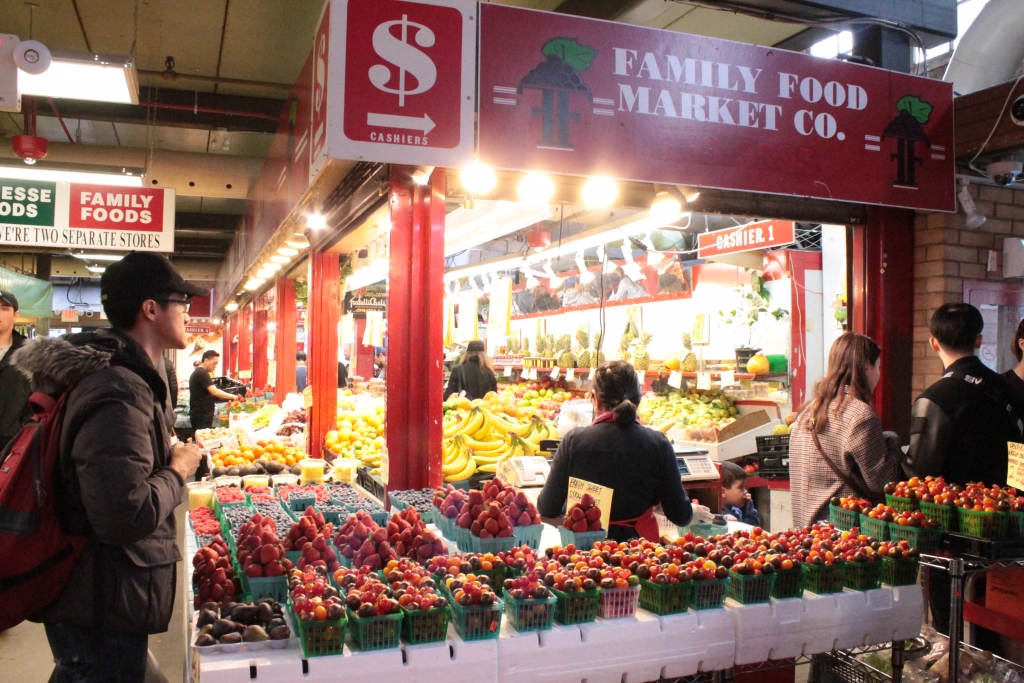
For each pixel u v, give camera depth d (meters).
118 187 7.34
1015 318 4.54
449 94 3.18
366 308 11.76
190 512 3.68
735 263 6.88
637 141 3.54
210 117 7.80
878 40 4.51
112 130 8.75
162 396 2.21
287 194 5.02
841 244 6.47
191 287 2.34
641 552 2.46
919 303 4.41
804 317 6.65
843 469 3.23
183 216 13.36
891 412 4.36
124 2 5.62
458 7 3.21
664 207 3.66
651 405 7.25
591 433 3.07
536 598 2.09
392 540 2.59
